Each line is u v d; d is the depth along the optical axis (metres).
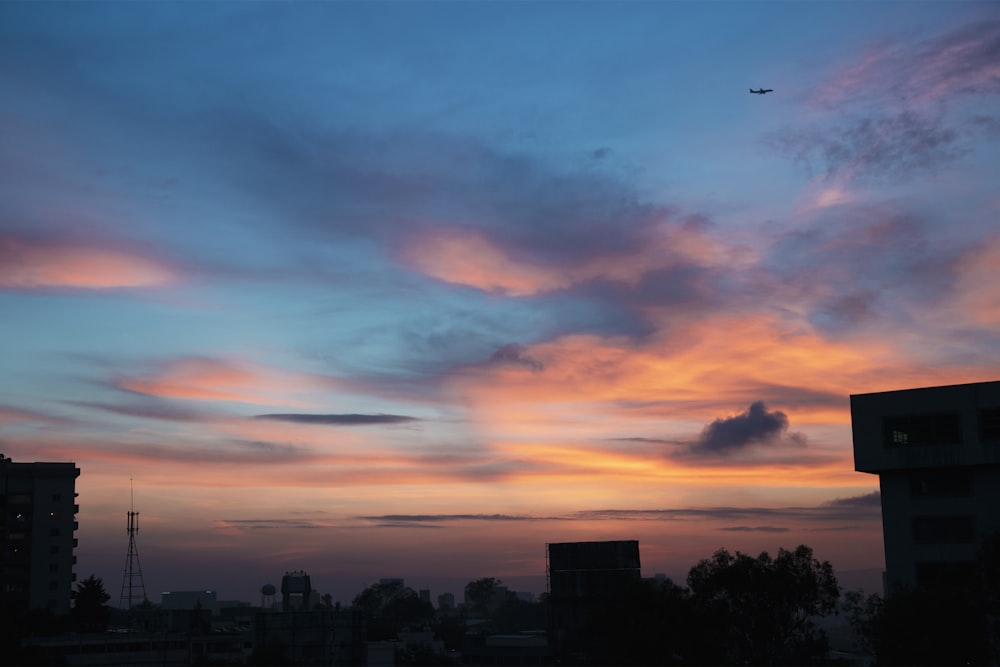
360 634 77.69
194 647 133.12
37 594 171.12
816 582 81.88
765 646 83.31
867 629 77.12
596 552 126.00
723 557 85.38
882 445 88.00
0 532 171.25
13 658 107.12
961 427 84.50
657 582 94.81
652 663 84.00
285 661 76.31
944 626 70.12
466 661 136.00
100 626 172.12
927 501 86.38
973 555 82.88
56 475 177.00
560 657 105.56
